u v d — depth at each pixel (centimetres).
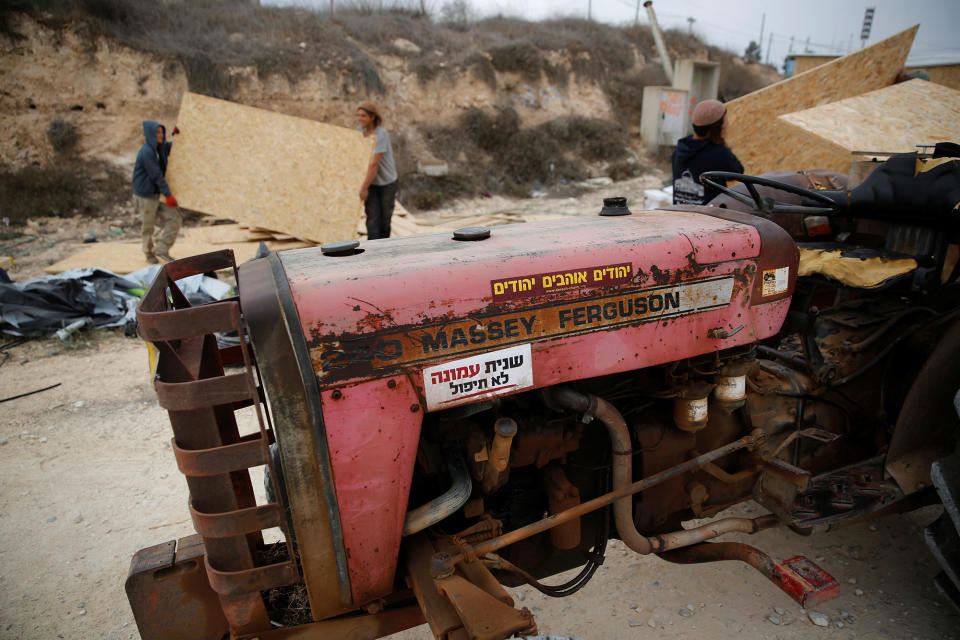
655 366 217
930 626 238
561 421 204
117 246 814
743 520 231
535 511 220
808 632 238
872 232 286
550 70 1722
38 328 559
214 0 1515
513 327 169
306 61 1342
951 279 271
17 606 269
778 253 202
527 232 206
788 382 250
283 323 148
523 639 148
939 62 703
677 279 188
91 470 365
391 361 156
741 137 545
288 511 174
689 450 227
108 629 257
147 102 1194
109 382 476
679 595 260
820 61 1109
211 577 164
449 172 1362
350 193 791
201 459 150
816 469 260
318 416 151
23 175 1066
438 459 190
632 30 2253
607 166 1590
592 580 271
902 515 306
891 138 402
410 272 162
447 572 166
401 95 1491
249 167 806
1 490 347
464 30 1880
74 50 1157
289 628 176
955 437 230
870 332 264
